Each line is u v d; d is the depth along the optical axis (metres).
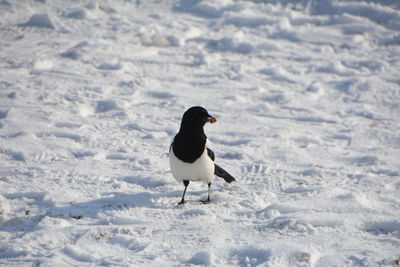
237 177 10.55
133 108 14.98
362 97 16.94
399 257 6.38
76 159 11.18
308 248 6.64
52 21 22.22
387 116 15.38
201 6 25.94
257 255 6.60
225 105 15.52
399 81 18.34
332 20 24.78
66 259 6.55
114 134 12.97
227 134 13.34
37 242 7.10
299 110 15.55
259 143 12.64
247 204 8.89
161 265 6.38
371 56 21.30
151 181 10.10
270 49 21.62
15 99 14.71
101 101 15.18
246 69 19.25
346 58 20.84
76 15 23.89
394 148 12.77
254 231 7.48
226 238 7.28
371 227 7.67
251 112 15.18
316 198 8.84
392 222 7.62
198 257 6.57
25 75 16.88
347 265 6.31
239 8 25.73
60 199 8.90
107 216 8.25
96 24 23.09
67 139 12.34
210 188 10.07
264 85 17.72
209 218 8.19
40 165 10.67
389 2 26.75
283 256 6.46
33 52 19.05
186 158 8.88
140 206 8.83
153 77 17.78
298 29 23.91
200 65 19.36
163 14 25.16
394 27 24.33
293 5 26.44
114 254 6.77
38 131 12.55
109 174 10.38
